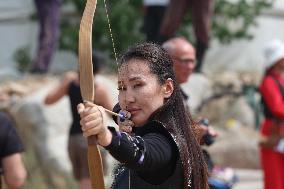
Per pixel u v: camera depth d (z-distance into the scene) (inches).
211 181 371.2
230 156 776.3
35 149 653.3
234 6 957.2
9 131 362.6
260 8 971.9
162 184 215.5
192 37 899.4
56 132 660.7
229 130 808.3
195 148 225.0
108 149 197.0
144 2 746.8
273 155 541.0
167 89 226.5
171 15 684.7
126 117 222.4
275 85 543.2
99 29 871.7
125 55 227.8
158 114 223.9
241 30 969.5
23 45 958.4
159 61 225.3
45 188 637.3
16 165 362.9
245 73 949.2
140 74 222.8
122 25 892.0
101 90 502.6
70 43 925.2
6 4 960.3
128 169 230.5
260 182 744.3
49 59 824.3
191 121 232.5
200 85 805.9
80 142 519.8
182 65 387.2
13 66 948.6
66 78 529.0
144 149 202.7
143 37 893.2
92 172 204.5
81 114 191.6
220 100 835.4
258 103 852.6
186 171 216.8
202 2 732.0
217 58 989.2
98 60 531.2
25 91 725.9
